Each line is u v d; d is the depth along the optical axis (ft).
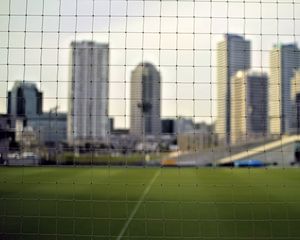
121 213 31.04
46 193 34.88
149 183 43.47
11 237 24.12
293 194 37.60
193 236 25.13
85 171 45.24
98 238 24.90
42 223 27.40
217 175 47.01
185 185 39.11
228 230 26.30
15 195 31.89
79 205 32.27
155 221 28.48
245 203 29.37
